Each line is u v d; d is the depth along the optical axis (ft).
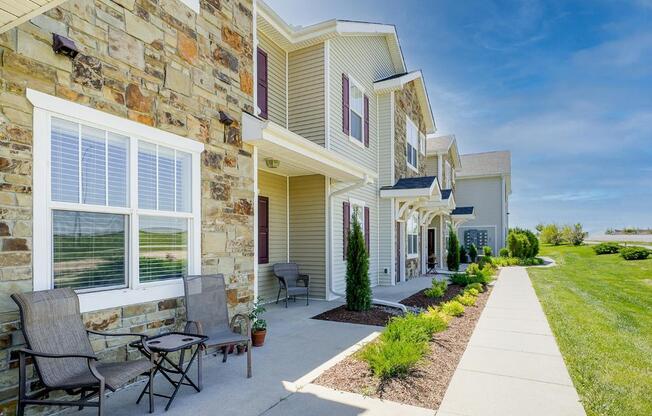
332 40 29.63
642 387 11.94
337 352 15.60
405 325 16.76
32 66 9.80
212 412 10.35
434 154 63.87
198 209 14.71
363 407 10.59
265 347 16.34
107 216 11.76
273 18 25.48
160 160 13.44
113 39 11.80
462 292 31.78
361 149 34.96
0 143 9.15
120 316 11.77
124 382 9.11
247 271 17.01
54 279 10.31
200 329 12.82
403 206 40.42
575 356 14.84
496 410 10.42
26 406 9.48
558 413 10.26
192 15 14.78
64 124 10.60
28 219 9.64
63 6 10.50
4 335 9.11
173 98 13.80
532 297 28.94
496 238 80.94
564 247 102.27
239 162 16.88
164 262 13.48
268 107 27.58
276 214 28.45
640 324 20.07
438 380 12.53
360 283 24.09
